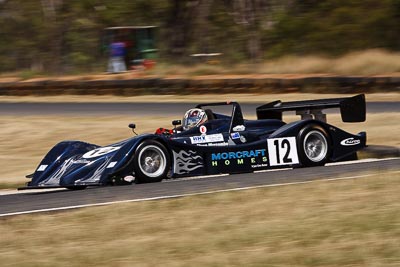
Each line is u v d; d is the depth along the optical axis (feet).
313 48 406.21
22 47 440.04
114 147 122.21
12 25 456.86
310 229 75.97
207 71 332.80
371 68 314.14
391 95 265.95
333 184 102.17
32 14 459.73
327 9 433.89
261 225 79.15
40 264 67.21
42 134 207.72
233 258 66.33
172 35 432.25
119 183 116.78
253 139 135.95
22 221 88.17
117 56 375.25
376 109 232.32
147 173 119.03
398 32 399.85
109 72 376.48
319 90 283.18
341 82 279.28
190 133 129.59
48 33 440.86
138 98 297.33
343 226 76.38
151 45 400.67
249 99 275.80
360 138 142.51
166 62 388.98
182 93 300.81
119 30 394.52
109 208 92.84
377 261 62.95
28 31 450.71
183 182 118.21
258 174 124.77
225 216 85.05
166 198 98.68
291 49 409.69
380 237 71.00
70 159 124.06
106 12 443.32
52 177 120.88
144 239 75.92
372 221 77.56
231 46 420.36
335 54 392.27
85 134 204.85
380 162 132.77
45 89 320.09
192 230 78.89
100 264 66.64
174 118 224.53
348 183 102.27
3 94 326.24
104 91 311.27
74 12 449.89
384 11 415.23
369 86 275.18
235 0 443.73
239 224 80.69
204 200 95.25
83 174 117.19
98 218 87.40
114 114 241.55
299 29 423.64
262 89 291.38
